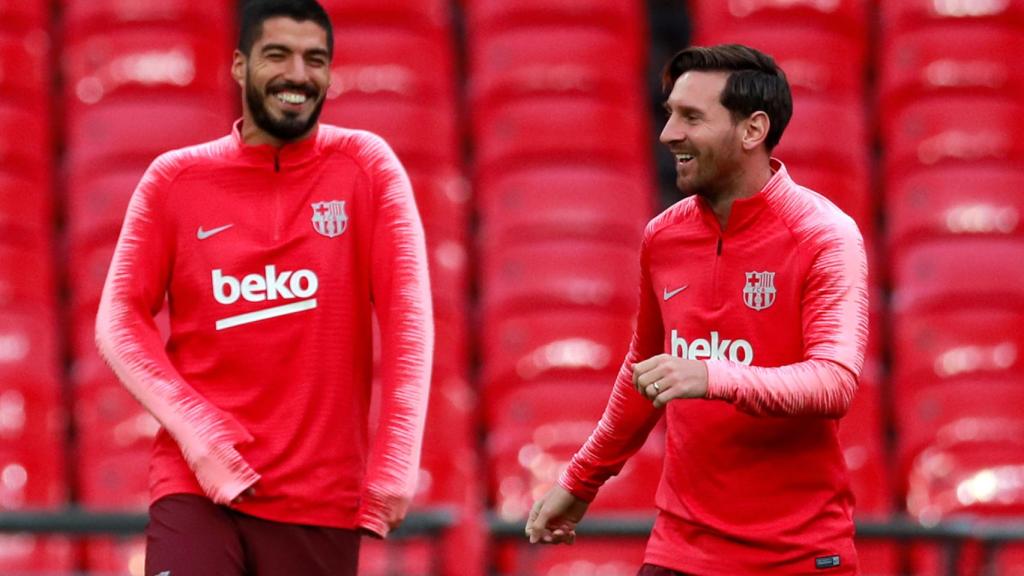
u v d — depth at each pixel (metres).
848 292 11.68
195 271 12.74
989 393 26.78
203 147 13.01
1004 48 31.34
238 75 12.88
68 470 27.00
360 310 12.95
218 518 12.52
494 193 29.66
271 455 12.53
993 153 30.36
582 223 29.22
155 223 12.77
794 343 11.95
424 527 19.27
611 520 19.16
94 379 26.27
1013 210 29.31
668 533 12.45
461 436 26.31
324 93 12.83
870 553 25.45
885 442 28.16
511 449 26.12
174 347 12.91
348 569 12.80
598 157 30.45
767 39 31.50
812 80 31.11
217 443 12.23
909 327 27.80
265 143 12.81
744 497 12.09
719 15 32.25
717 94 11.97
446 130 30.64
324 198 12.85
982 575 19.56
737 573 12.09
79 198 29.06
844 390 11.40
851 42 31.94
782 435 12.02
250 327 12.64
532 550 21.44
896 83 31.30
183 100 30.84
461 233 29.45
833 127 30.19
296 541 12.59
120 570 24.61
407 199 12.99
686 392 10.93
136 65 30.89
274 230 12.75
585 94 31.31
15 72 30.70
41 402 26.30
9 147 29.70
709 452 12.15
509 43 31.47
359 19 31.69
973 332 27.50
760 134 12.00
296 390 12.63
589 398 26.58
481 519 24.36
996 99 31.08
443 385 26.56
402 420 12.48
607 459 13.04
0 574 24.22
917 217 29.44
